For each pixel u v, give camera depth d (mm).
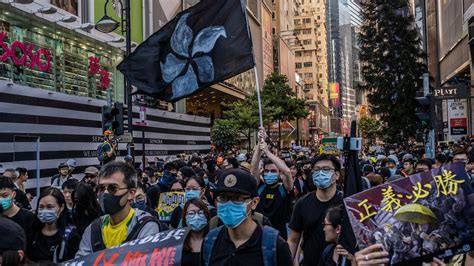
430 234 3320
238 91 61188
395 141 42000
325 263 4453
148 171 13492
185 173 8664
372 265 3289
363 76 42750
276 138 60312
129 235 4258
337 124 168875
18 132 16859
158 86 8742
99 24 14383
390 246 3326
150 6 32375
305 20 144250
